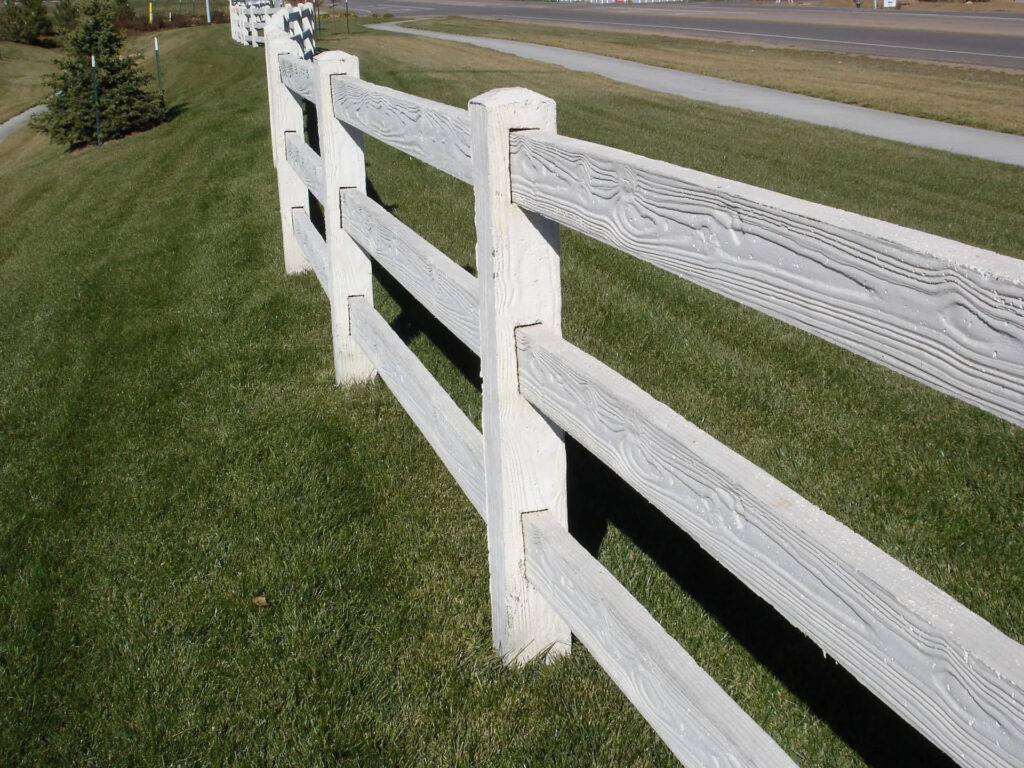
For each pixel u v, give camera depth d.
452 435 2.84
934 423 3.96
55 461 3.89
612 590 2.05
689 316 5.21
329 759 2.23
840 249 1.23
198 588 2.92
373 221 3.66
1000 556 2.98
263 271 6.29
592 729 2.27
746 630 2.61
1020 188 9.08
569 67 19.55
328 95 4.01
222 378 4.61
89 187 11.04
